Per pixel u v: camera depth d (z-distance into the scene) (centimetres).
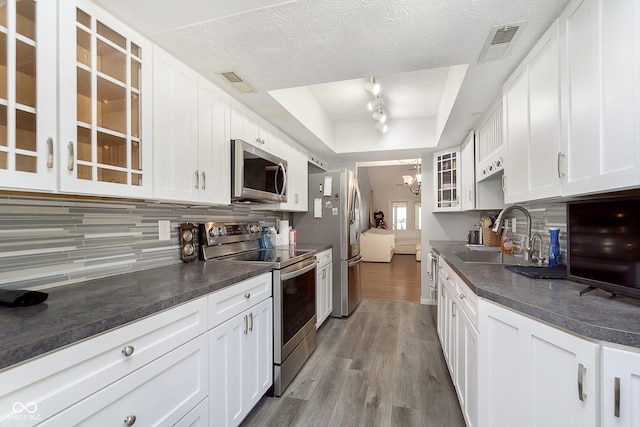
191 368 121
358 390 198
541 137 143
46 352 72
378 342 274
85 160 113
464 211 366
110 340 88
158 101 146
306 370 224
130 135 132
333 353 252
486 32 141
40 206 121
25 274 116
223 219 245
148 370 101
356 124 391
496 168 230
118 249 154
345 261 344
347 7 124
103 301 104
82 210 137
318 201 356
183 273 158
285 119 258
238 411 153
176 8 122
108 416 88
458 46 152
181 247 193
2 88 89
